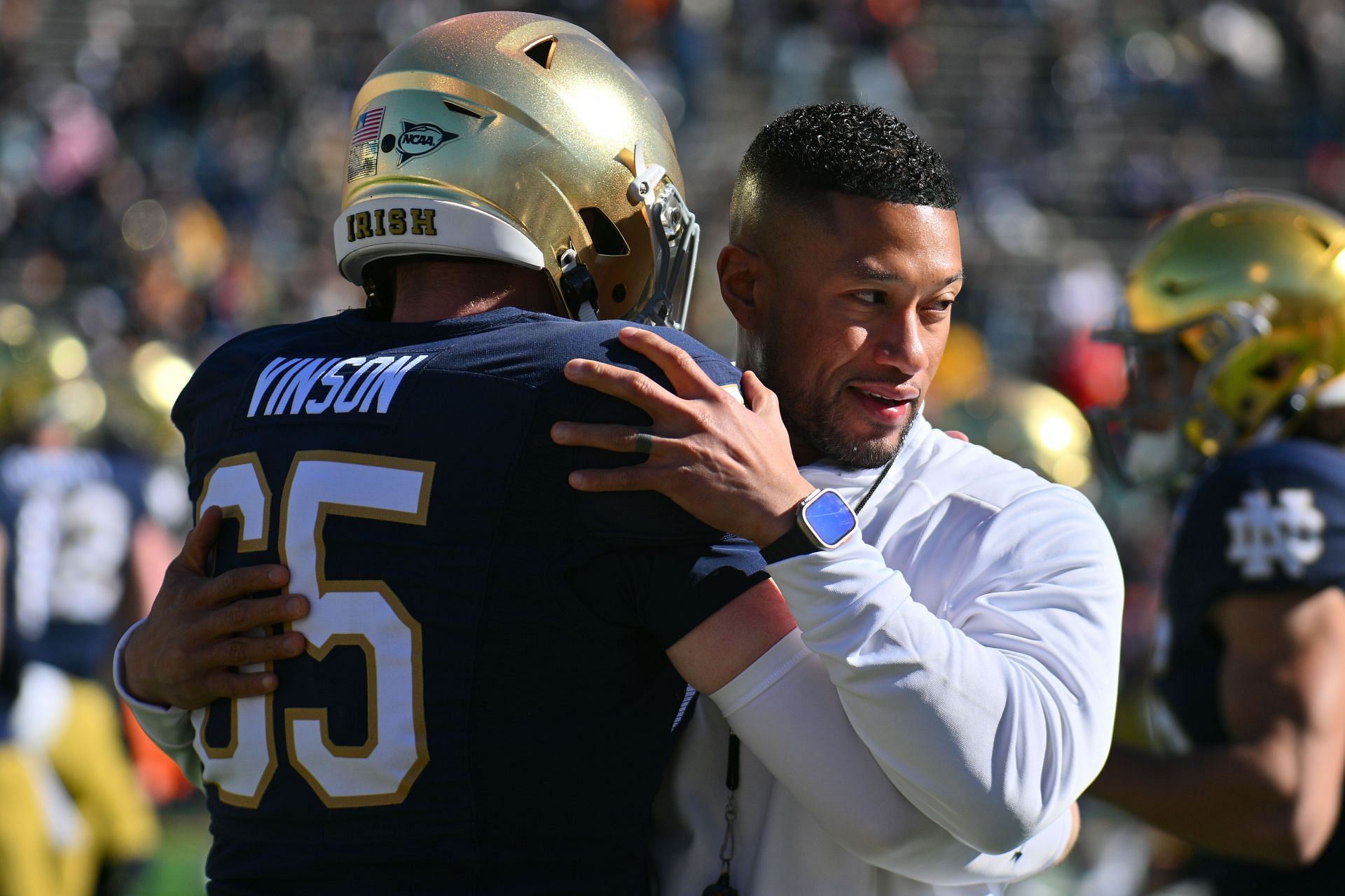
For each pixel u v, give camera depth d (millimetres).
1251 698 7969
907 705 4906
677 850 5699
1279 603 8062
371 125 5766
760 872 5621
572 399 5113
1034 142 62531
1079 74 64938
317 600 5180
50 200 54750
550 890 5043
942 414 15984
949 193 5777
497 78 5660
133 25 64375
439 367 5273
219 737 5508
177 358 23094
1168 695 8617
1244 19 67750
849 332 5699
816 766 5156
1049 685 5168
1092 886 18797
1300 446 8516
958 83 65188
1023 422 15508
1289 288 8969
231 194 54719
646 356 5211
